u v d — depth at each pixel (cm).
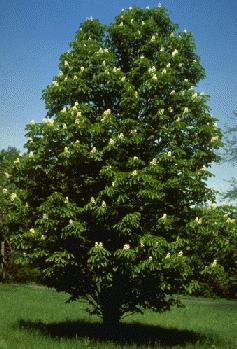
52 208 1389
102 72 1552
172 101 1594
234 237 1463
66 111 1549
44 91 1614
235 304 3509
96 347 1298
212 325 2038
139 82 1614
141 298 1524
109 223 1434
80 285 1544
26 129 1502
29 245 1455
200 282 1479
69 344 1311
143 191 1354
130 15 1720
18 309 2203
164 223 1377
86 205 1404
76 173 1549
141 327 1836
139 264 1334
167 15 1755
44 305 2459
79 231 1353
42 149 1487
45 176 1570
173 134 1499
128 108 1538
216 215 1445
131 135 1491
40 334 1482
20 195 1574
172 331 1769
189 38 1706
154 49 1659
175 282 1420
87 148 1480
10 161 1590
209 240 1451
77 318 1973
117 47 1711
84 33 1738
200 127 1537
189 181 1441
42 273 1475
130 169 1477
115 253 1323
